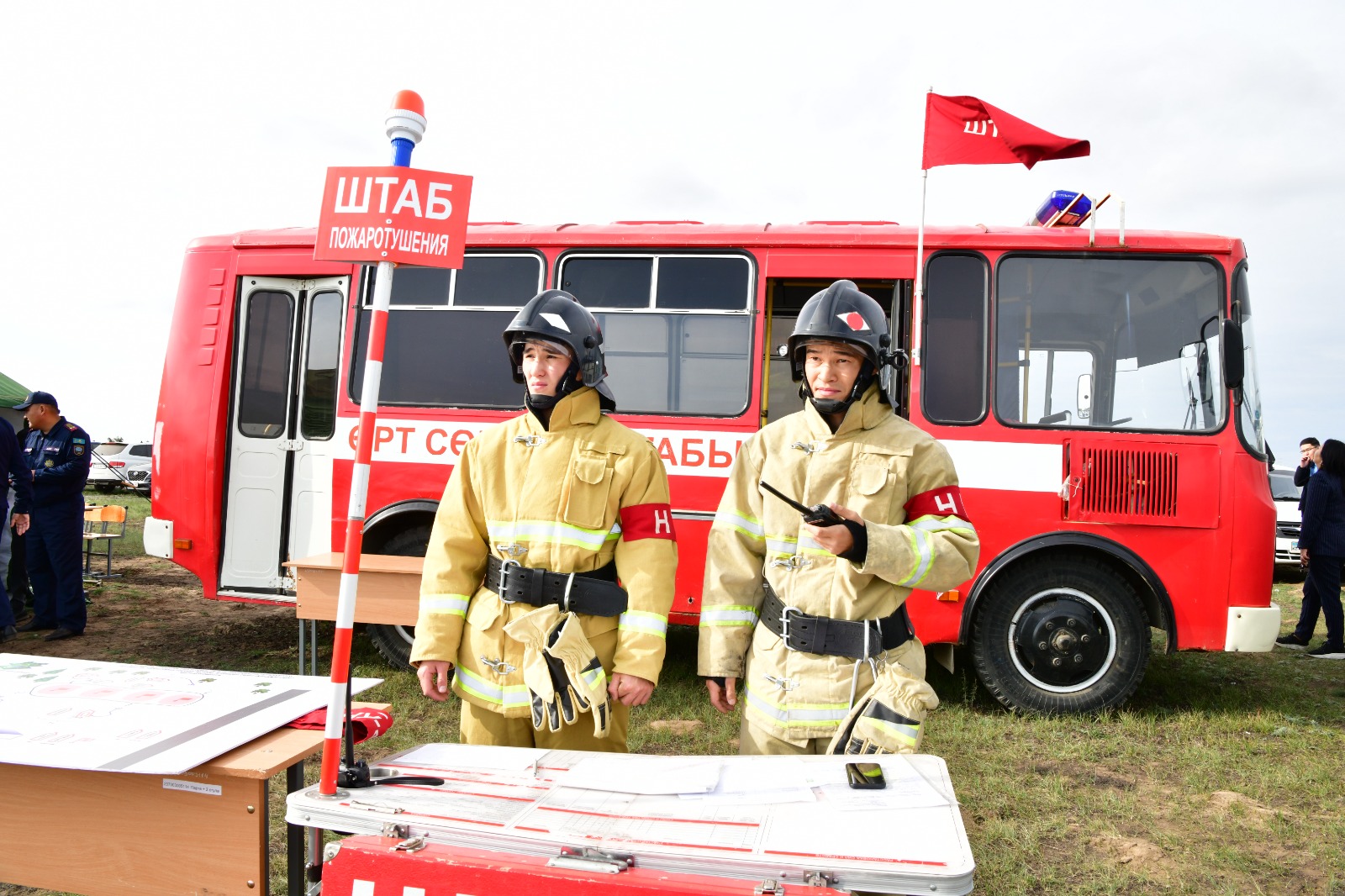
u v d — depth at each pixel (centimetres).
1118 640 504
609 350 550
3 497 675
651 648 226
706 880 145
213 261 608
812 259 536
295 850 190
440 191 197
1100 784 415
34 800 196
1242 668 668
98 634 715
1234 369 491
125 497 2088
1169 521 495
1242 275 514
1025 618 511
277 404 596
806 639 214
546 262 560
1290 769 432
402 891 154
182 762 175
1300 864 340
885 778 180
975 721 497
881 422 224
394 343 573
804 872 143
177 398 602
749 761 192
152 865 189
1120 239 509
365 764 186
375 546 568
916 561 198
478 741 242
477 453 246
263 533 591
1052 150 553
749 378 535
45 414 693
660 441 538
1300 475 982
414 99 197
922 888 141
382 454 565
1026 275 524
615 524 245
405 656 587
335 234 198
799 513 222
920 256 508
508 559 236
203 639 696
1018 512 507
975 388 520
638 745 454
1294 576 1214
